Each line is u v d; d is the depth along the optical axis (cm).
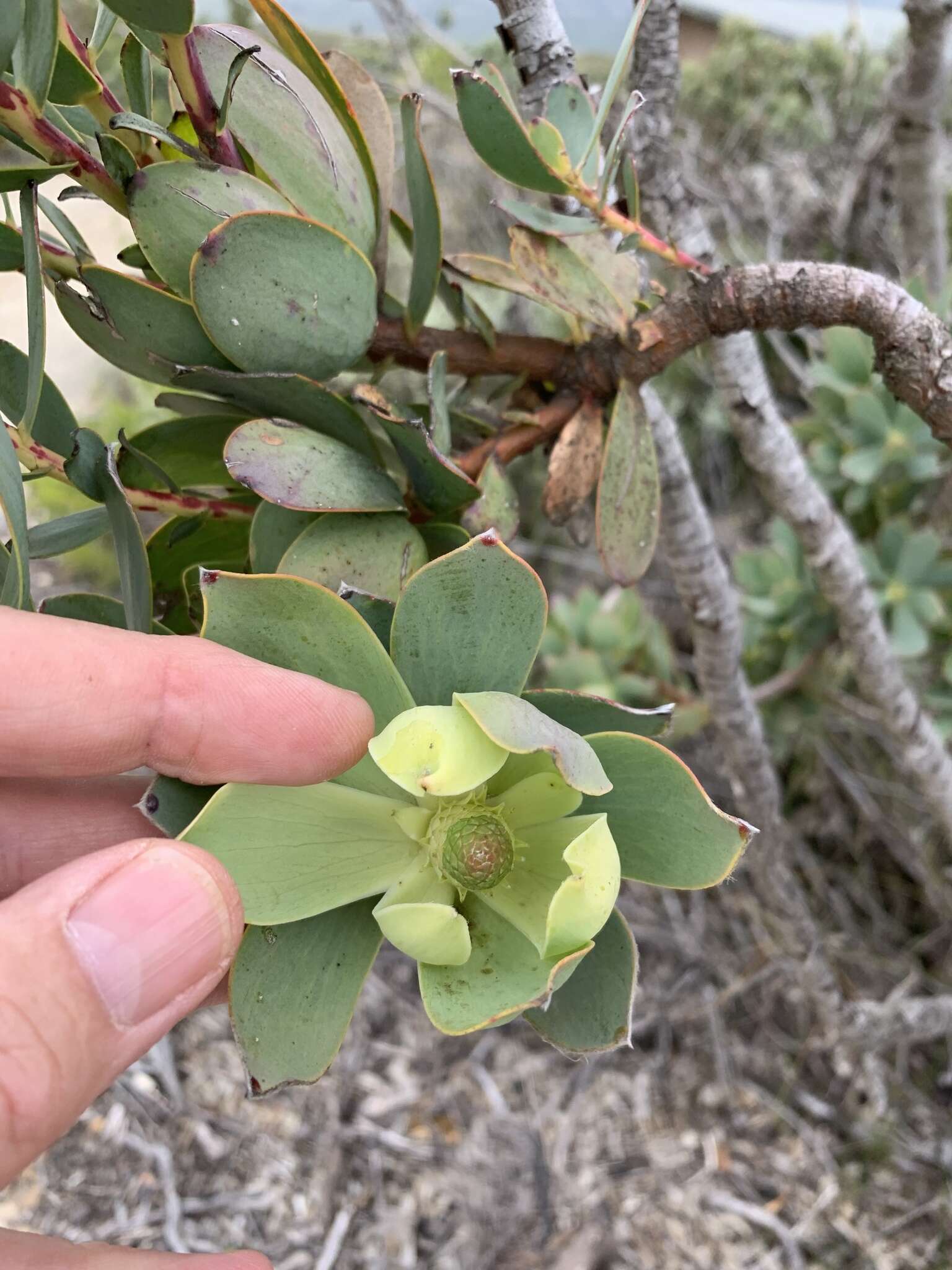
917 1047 36
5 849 15
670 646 36
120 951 10
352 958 12
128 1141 37
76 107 13
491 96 12
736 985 36
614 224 13
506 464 14
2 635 12
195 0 10
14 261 12
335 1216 35
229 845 11
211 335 11
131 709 12
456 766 10
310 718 11
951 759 28
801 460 20
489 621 10
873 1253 32
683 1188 34
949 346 13
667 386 43
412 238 15
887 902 39
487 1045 39
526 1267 33
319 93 12
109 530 12
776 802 26
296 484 11
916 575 29
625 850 11
